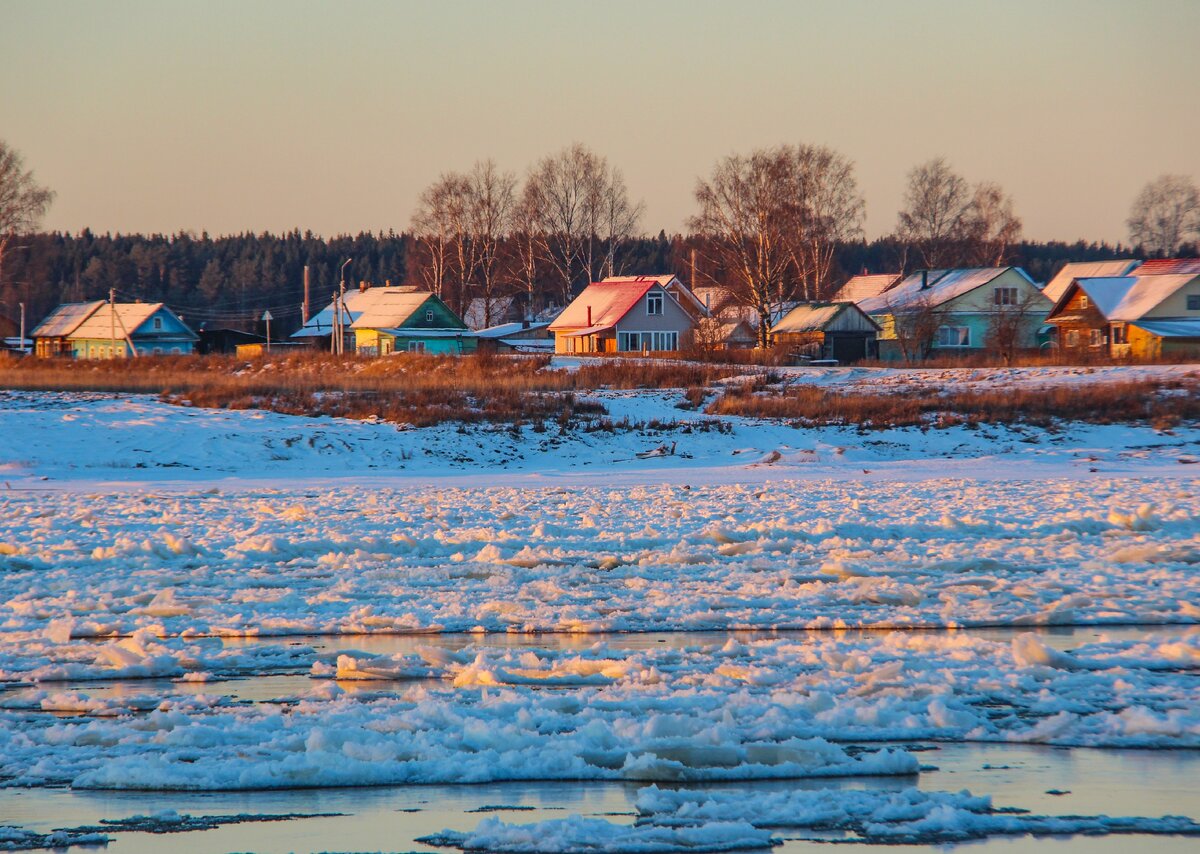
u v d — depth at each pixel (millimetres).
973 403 155250
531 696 37500
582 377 187875
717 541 69062
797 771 31328
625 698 37281
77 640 46875
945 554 64312
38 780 31297
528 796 30266
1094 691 38469
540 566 62125
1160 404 152250
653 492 100125
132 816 28875
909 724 34969
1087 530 72500
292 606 52844
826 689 38344
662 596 54094
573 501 94125
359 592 55375
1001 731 34719
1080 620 48844
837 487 103000
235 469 123125
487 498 96500
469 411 147250
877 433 143500
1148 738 33969
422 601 53281
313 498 97000
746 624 48750
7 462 121188
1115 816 28562
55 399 161125
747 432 143625
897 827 27797
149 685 40688
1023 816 28531
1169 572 58750
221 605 52500
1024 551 65312
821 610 51156
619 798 30109
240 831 27922
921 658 42250
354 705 37062
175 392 173500
